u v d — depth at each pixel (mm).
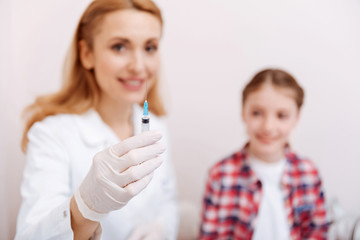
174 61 1331
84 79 806
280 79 850
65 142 710
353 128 1331
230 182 955
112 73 687
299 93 886
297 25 1277
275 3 1268
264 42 1310
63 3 1097
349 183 1363
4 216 1001
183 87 1362
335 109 1320
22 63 1088
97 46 692
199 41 1320
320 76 1304
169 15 1285
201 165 1436
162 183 920
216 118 1396
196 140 1415
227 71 1349
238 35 1311
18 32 1070
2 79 990
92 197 469
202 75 1354
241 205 940
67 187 662
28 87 1102
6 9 1020
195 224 1341
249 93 882
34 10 1081
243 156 964
